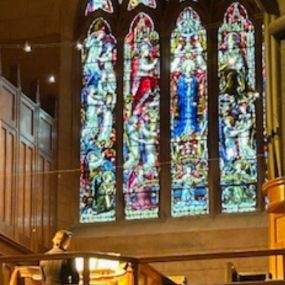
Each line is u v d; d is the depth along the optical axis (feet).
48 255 63.93
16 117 88.58
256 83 94.99
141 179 94.94
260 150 93.45
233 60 96.02
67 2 98.94
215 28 97.19
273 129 72.84
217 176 93.71
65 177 95.09
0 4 98.73
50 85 96.84
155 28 98.43
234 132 94.43
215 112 95.14
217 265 90.79
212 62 96.37
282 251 62.64
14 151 87.71
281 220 74.02
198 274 90.84
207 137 94.79
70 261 64.80
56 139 95.45
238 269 90.12
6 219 85.25
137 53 98.12
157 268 91.61
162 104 96.22
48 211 92.48
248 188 92.99
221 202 93.15
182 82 96.58
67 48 98.32
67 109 96.84
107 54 98.53
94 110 97.19
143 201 94.43
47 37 97.96
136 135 95.96
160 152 95.14
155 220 93.66
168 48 97.66
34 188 90.43
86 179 95.55
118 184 95.09
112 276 68.64
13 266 80.07
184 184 94.12
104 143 96.22
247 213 92.27
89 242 93.25
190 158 94.58
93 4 100.07
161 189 94.22
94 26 99.40
